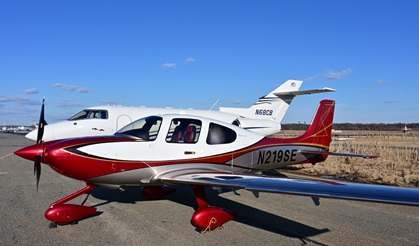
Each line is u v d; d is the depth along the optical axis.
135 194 6.97
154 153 5.49
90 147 5.16
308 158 7.93
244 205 6.25
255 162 6.67
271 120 16.86
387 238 4.48
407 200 3.11
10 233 4.33
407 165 12.16
